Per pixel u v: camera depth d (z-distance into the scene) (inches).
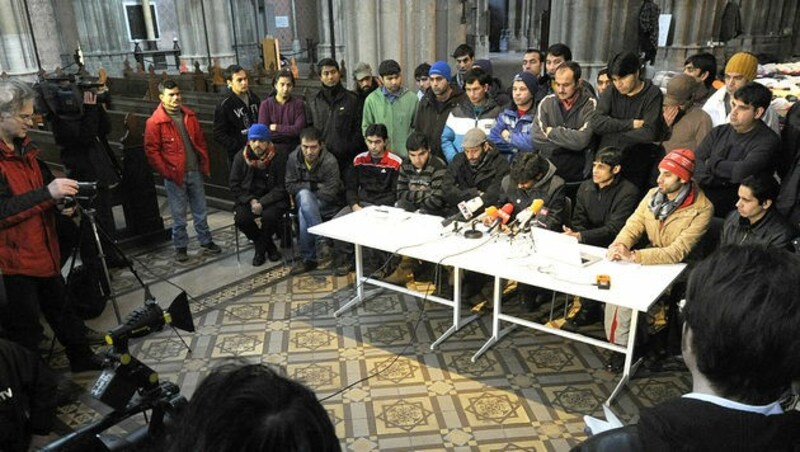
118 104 343.3
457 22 292.8
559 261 146.2
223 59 711.7
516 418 132.8
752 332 34.8
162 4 788.6
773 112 176.7
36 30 603.8
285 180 216.8
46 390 102.8
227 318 182.1
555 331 149.8
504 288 185.0
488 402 138.6
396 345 164.9
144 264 222.7
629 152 168.1
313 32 893.8
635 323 134.3
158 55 760.3
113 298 158.6
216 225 263.7
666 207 144.4
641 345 146.9
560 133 176.4
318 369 153.8
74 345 153.4
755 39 689.6
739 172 153.5
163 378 151.9
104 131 207.3
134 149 231.5
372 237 168.9
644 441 38.3
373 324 176.9
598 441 43.3
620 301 124.7
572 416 133.1
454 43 295.1
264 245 219.0
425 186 197.0
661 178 142.8
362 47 275.6
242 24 829.2
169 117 213.0
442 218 183.2
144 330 91.8
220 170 279.4
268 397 31.9
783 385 36.8
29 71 468.8
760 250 38.2
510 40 848.9
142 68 637.9
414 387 145.2
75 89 189.5
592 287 131.7
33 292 142.7
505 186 177.8
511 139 197.2
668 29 483.8
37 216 140.3
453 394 142.0
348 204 211.3
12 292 138.7
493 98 223.6
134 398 103.8
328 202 213.6
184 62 700.0
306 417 31.7
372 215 187.5
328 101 225.3
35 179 142.1
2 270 135.9
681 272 139.8
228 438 30.2
